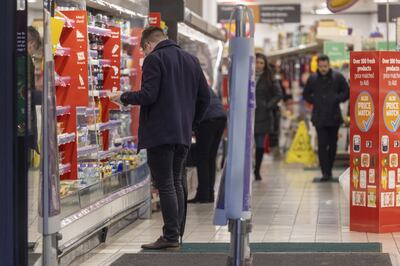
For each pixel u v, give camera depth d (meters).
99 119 8.98
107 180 8.55
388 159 9.00
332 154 14.99
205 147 11.46
